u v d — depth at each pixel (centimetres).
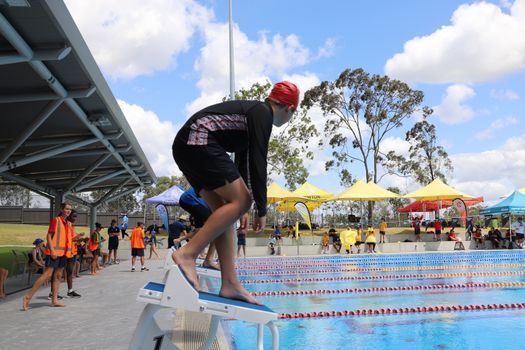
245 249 2350
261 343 277
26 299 730
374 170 4288
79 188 1817
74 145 1161
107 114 1078
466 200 3369
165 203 2423
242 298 259
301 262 1897
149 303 233
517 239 2539
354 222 3384
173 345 262
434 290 1032
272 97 268
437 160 4759
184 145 248
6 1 548
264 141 246
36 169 1633
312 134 3728
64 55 709
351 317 718
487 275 1348
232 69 1927
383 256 2083
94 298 858
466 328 633
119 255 2194
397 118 4250
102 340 520
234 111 252
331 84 4216
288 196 2741
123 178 2078
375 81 4112
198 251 241
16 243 2702
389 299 909
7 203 5994
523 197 2581
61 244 768
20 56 677
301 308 812
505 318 698
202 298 238
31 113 1024
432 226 3469
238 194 247
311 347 542
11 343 507
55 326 599
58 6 618
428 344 553
